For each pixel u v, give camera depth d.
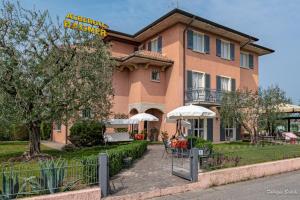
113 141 20.14
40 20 12.72
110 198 7.34
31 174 6.98
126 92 24.12
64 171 7.16
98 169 7.57
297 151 13.79
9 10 12.20
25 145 20.83
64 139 23.86
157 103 23.38
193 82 23.48
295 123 37.66
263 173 11.17
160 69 23.69
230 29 24.88
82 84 12.98
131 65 23.42
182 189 8.64
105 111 14.34
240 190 8.85
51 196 6.52
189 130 22.25
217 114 24.28
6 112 11.71
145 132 22.95
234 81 26.59
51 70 12.31
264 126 19.56
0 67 11.48
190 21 22.86
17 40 12.16
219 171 9.66
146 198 7.89
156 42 25.27
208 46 24.77
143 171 10.63
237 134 26.17
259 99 19.44
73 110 13.23
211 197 8.02
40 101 12.32
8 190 6.40
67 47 12.95
